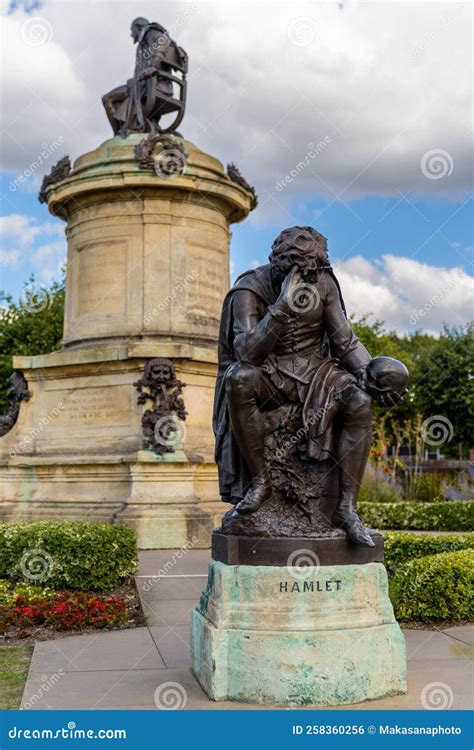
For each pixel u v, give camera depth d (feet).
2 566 29.89
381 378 17.48
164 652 21.42
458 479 78.13
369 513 59.36
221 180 49.26
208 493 44.45
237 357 18.24
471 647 21.84
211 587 18.11
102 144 52.16
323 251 18.35
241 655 16.55
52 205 51.85
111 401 44.98
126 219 48.78
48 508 44.42
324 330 19.04
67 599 26.78
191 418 44.52
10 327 101.35
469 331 122.52
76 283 50.24
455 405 118.93
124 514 40.42
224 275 51.01
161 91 51.34
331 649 16.34
